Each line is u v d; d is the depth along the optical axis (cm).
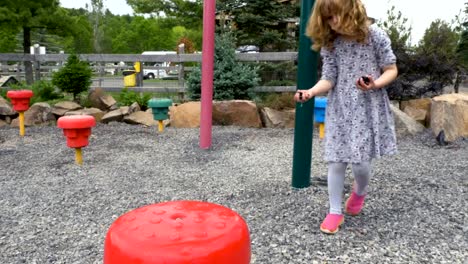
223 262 112
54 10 1346
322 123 509
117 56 827
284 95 671
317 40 216
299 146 298
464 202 270
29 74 1016
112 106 698
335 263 193
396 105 632
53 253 214
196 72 738
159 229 118
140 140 516
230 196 293
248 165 382
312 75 287
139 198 295
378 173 340
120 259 112
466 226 232
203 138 459
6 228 247
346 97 214
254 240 218
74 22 1409
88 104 698
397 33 720
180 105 641
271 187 310
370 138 213
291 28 969
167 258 107
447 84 657
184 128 609
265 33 888
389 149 216
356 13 199
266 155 425
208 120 455
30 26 1295
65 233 238
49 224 252
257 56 739
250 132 570
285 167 372
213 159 411
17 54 864
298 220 244
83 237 232
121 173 363
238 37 900
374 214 250
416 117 567
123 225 124
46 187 327
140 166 388
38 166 396
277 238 220
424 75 633
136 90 814
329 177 228
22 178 355
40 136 553
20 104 550
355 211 246
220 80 688
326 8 203
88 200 293
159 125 581
